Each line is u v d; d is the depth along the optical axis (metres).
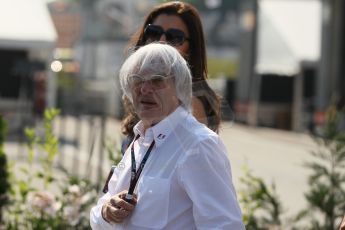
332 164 19.91
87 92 114.00
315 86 102.69
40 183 27.75
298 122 102.69
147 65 10.15
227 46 134.38
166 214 10.02
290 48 99.69
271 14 103.50
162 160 10.20
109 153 18.05
